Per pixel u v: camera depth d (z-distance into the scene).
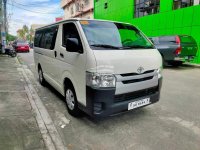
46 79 5.91
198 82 7.44
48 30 5.59
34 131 3.29
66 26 4.30
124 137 3.33
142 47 4.08
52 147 2.87
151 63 3.74
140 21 17.73
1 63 11.97
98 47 3.41
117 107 3.31
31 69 10.27
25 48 24.66
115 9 22.00
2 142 2.91
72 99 4.07
